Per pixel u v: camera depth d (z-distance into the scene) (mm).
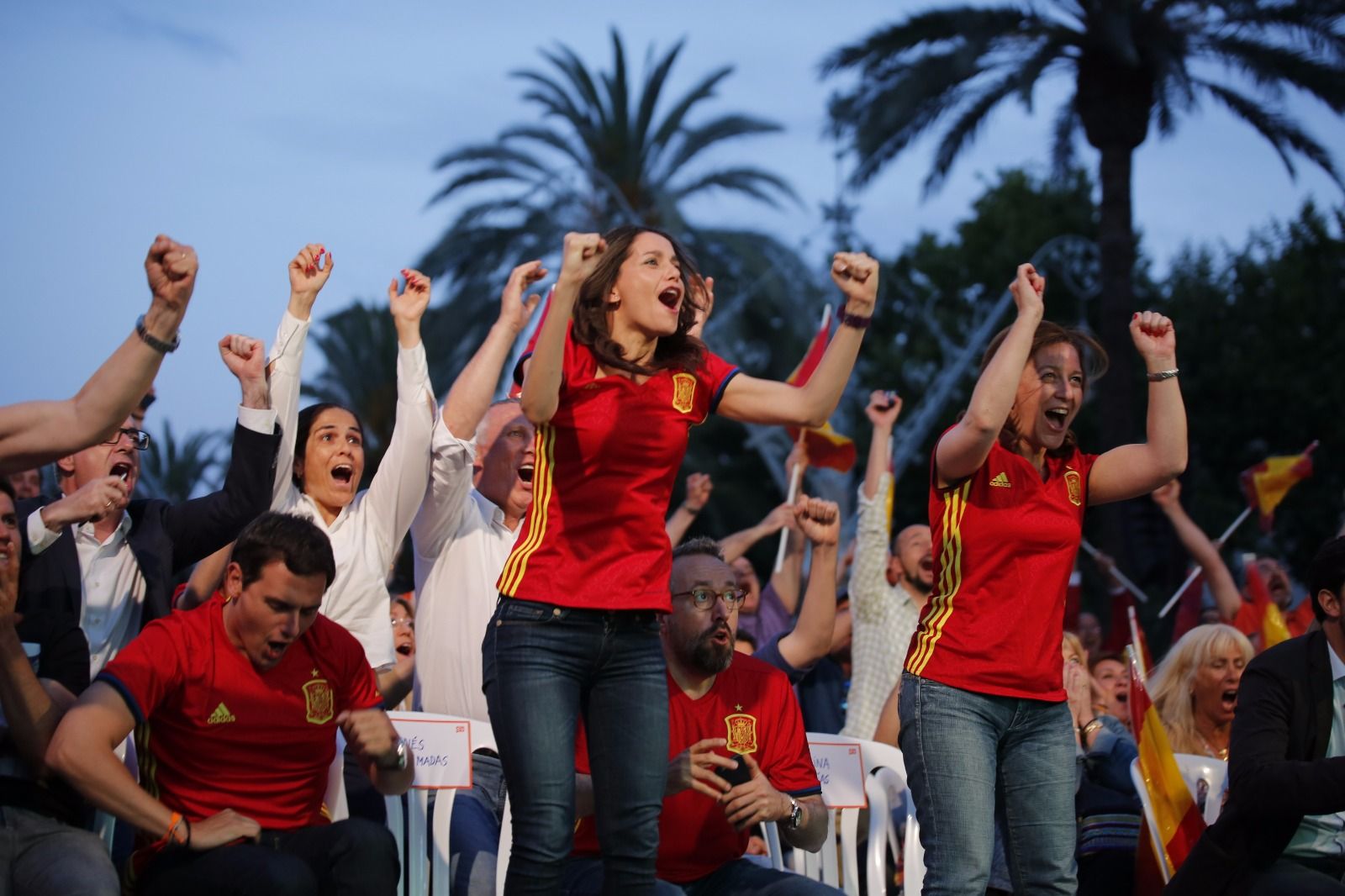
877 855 6707
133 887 5043
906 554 8367
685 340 4605
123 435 6281
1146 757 6645
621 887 4352
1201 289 35906
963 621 5184
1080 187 40312
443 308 29109
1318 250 35438
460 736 5816
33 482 7609
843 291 4590
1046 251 38062
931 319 40000
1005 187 41812
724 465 37125
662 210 30172
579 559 4344
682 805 5805
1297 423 32844
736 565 9680
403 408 6387
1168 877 6426
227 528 6035
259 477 5977
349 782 6047
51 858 4992
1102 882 6898
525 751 4250
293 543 5164
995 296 39188
